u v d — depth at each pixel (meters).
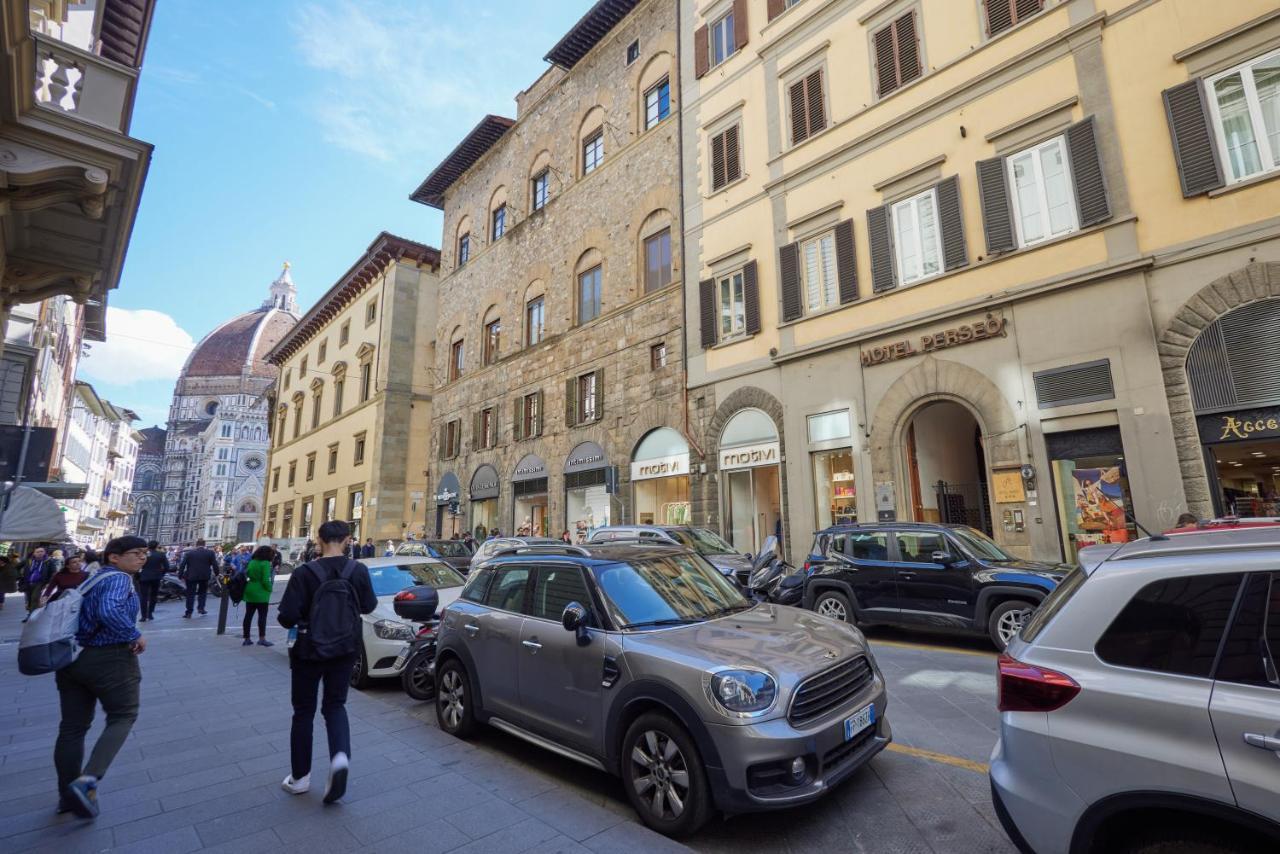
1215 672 2.34
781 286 15.77
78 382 48.34
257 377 130.75
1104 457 10.59
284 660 9.57
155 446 148.38
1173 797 2.26
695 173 18.75
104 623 4.18
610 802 4.32
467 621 5.65
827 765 3.73
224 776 4.70
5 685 8.12
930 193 13.34
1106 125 11.04
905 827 3.74
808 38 16.23
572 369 22.20
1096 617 2.71
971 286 12.42
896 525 9.55
